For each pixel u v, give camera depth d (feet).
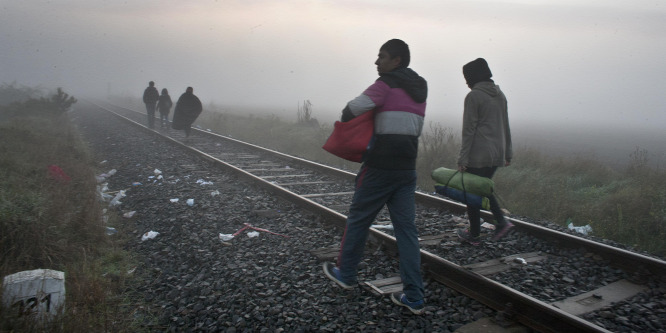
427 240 14.89
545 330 8.89
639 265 11.92
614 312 9.98
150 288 11.36
